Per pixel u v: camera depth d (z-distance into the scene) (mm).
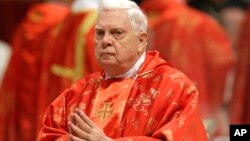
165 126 12516
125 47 12844
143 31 12969
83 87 13406
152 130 12648
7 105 20359
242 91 20672
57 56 19359
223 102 20891
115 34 12828
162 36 20000
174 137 12438
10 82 20328
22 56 20172
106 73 13227
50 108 13391
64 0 20734
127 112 12852
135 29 12891
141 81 13016
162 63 13156
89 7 19109
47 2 20984
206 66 20141
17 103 20219
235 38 22688
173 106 12672
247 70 20719
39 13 20250
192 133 12531
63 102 13383
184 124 12531
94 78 13398
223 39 20281
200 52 20062
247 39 20750
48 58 19531
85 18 19016
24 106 20062
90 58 18828
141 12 12961
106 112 12922
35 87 19922
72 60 19062
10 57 20484
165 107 12719
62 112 13312
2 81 20578
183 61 19891
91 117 12953
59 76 19219
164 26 20031
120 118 12836
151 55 13266
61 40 19375
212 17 22172
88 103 13156
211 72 20188
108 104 12977
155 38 20031
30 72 19984
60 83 19172
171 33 19953
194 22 20094
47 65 19500
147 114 12750
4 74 20562
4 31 24734
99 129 12453
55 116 13289
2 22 24656
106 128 12812
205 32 20125
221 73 20219
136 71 13094
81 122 12445
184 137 12469
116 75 13109
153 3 20328
